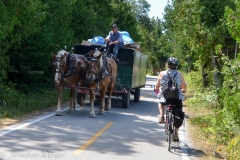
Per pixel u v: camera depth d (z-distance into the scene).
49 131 16.41
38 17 26.12
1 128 16.56
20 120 18.94
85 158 12.32
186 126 20.14
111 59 23.84
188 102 29.92
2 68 26.86
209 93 26.14
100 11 57.22
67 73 20.50
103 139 15.52
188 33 25.41
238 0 16.03
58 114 20.98
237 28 15.49
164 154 13.73
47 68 32.84
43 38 29.88
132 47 27.62
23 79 30.95
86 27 44.50
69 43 36.03
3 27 22.03
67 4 34.62
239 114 14.80
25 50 29.70
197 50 25.84
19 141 14.15
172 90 14.02
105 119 20.86
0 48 25.47
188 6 25.17
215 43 24.81
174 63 14.32
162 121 14.75
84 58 21.75
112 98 33.00
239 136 14.67
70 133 16.28
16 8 22.97
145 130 18.34
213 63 25.41
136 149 14.19
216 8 24.61
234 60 16.17
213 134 17.08
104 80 21.91
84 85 21.81
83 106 26.12
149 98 37.00
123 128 18.39
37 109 23.39
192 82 46.62
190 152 14.39
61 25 35.41
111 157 12.69
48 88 32.97
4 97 23.67
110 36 25.62
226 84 16.30
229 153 13.98
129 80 25.88
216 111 17.31
